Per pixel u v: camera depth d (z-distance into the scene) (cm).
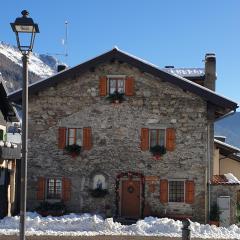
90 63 2650
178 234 2155
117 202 2652
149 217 2502
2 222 2364
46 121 2714
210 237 2103
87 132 2688
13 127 3559
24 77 1114
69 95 2711
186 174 2625
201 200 2608
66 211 2677
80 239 1959
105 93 2688
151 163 2652
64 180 2688
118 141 2673
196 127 2633
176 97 2648
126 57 2641
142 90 2669
